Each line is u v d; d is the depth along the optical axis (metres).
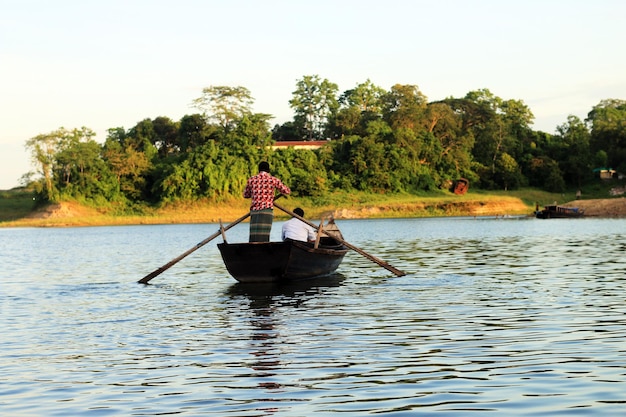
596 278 18.77
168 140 138.38
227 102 133.38
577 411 6.94
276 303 15.65
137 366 9.65
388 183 118.38
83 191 116.69
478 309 13.84
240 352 10.38
